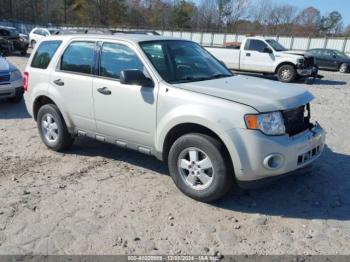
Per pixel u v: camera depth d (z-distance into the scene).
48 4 70.12
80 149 6.05
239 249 3.47
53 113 5.68
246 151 3.81
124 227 3.80
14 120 8.00
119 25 69.38
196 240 3.60
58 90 5.51
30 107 6.11
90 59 5.15
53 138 5.88
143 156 5.74
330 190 4.66
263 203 4.32
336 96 12.29
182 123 4.17
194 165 4.21
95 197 4.42
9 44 23.59
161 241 3.58
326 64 23.72
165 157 4.62
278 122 3.91
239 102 3.90
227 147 3.89
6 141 6.49
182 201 4.33
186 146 4.21
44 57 5.84
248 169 3.86
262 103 3.93
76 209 4.14
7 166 5.33
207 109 3.98
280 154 3.87
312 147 4.24
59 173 5.11
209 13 69.81
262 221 3.94
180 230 3.76
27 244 3.51
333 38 39.00
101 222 3.89
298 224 3.90
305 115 4.50
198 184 4.26
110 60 4.93
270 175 3.92
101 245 3.51
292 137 4.03
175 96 4.23
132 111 4.65
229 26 69.12
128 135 4.83
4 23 53.62
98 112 5.05
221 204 4.27
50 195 4.45
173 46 5.06
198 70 4.92
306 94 4.47
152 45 4.83
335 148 6.30
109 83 4.85
